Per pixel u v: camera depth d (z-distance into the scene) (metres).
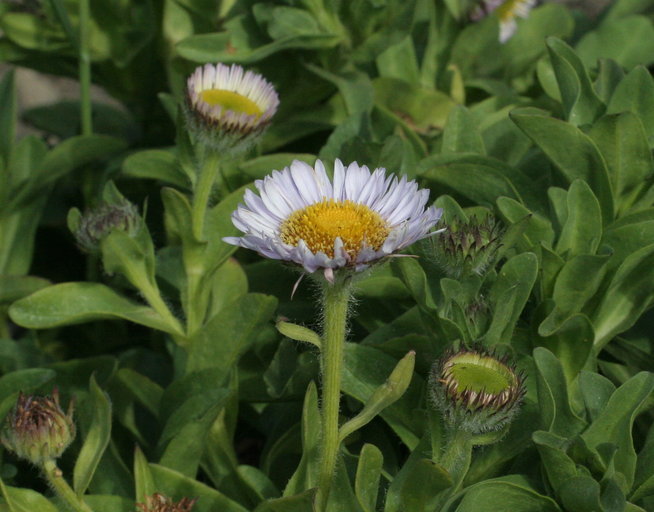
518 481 0.64
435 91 0.77
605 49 0.81
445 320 0.65
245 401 0.70
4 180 0.76
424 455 0.64
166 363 0.75
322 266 0.59
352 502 0.63
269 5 0.77
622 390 0.63
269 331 0.71
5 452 0.71
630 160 0.67
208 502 0.65
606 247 0.66
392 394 0.61
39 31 0.80
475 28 0.79
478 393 0.61
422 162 0.71
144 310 0.69
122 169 0.74
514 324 0.65
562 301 0.66
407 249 0.67
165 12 0.78
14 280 0.75
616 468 0.63
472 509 0.63
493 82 0.79
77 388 0.70
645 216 0.67
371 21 0.76
